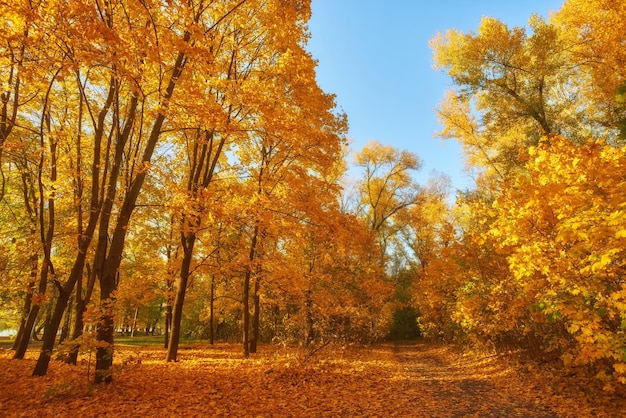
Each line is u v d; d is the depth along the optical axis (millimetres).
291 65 9305
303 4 9078
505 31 13898
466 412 5977
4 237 10867
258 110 7195
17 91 7785
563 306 4914
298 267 14195
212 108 6344
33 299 7273
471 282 11109
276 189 11328
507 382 8203
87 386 6508
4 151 7684
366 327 19547
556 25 14133
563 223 4207
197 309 24188
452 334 16734
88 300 9547
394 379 9219
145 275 13648
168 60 7637
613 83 10906
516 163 14352
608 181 4051
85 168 11039
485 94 14883
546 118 13906
